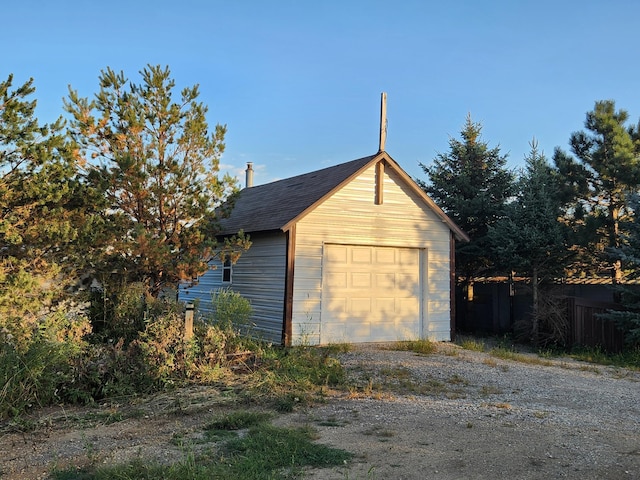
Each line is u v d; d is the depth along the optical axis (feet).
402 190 47.52
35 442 19.06
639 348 43.32
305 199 45.27
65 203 32.24
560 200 55.06
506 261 52.90
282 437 18.52
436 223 49.11
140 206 35.70
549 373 34.27
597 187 54.44
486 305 59.82
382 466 16.07
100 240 32.45
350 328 44.65
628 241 45.37
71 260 32.40
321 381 28.76
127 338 31.94
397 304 47.03
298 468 15.80
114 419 21.76
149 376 26.05
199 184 37.42
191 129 36.19
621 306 45.14
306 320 42.60
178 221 36.83
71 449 18.19
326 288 43.91
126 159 33.35
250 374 28.55
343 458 16.66
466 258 61.21
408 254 48.03
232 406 23.56
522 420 21.88
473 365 35.76
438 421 21.43
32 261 30.37
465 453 17.38
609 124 52.90
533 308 51.13
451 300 49.34
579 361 41.45
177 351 27.25
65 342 25.79
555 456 17.22
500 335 57.00
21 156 30.42
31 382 23.11
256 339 40.14
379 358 36.83
